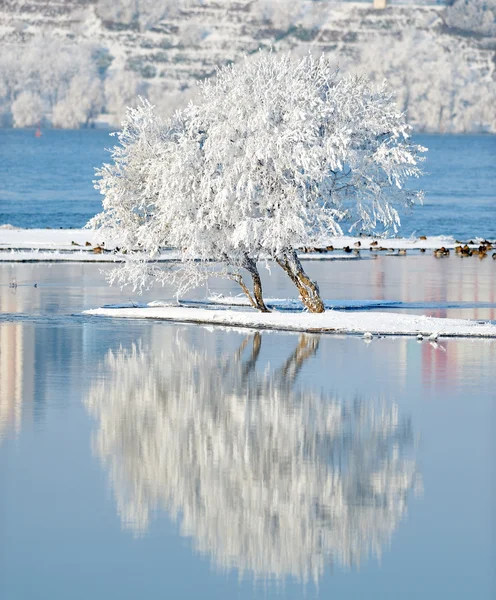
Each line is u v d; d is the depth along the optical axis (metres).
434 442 53.34
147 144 97.06
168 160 93.06
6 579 36.31
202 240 93.06
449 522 41.84
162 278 101.00
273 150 89.25
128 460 49.66
